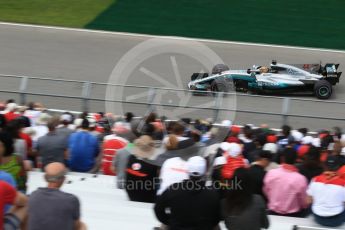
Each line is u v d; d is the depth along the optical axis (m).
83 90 47.75
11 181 14.95
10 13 77.88
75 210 14.88
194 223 14.99
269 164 23.38
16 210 14.06
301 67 58.19
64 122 31.78
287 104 45.22
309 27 74.62
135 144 21.27
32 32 72.94
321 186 20.66
